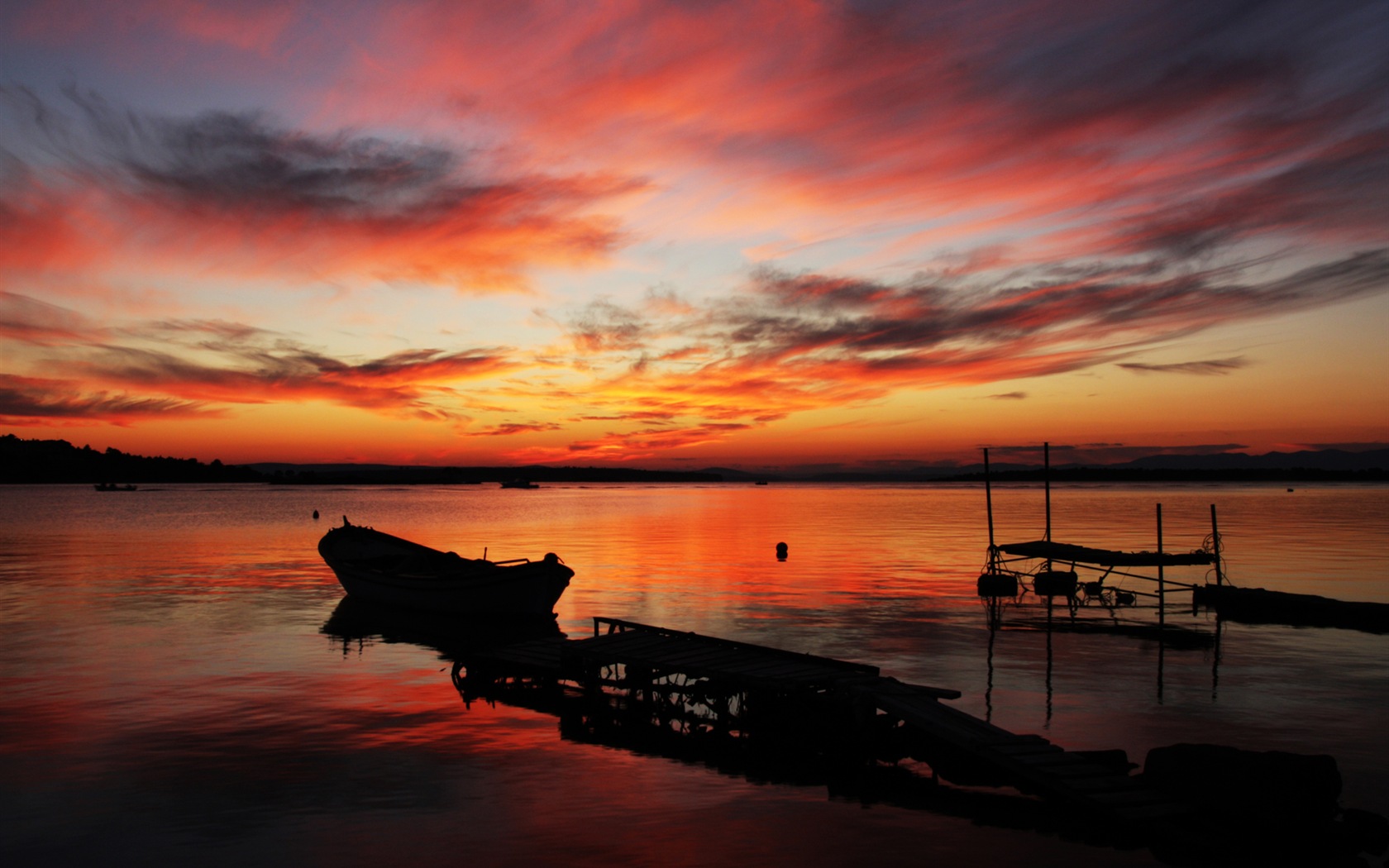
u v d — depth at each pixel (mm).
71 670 19031
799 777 12883
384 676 18922
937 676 18594
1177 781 10867
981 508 111688
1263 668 19406
